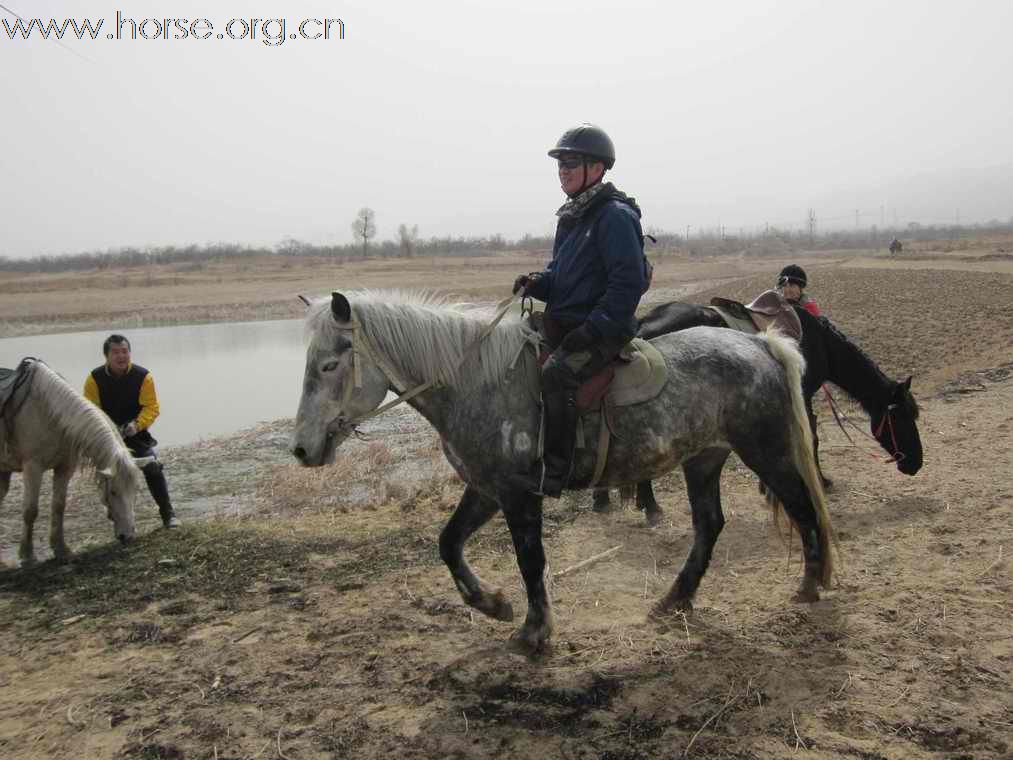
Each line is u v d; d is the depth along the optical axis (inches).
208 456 395.9
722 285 1499.8
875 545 215.0
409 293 167.3
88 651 181.9
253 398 574.9
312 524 268.2
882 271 1624.0
